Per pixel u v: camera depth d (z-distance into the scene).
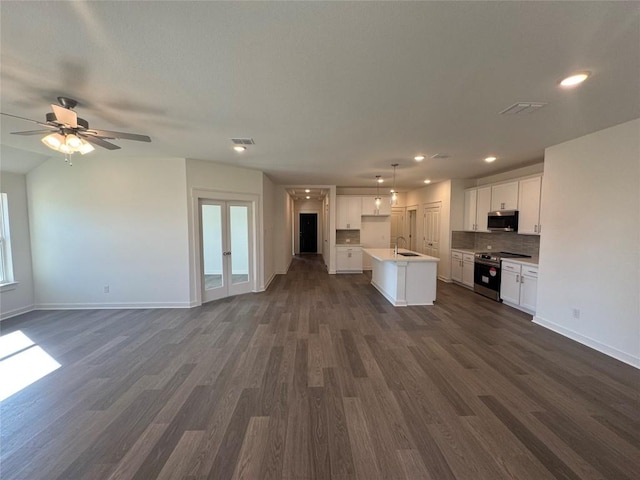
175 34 1.54
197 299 4.98
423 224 8.13
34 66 1.86
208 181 5.02
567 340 3.52
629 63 1.81
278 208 8.02
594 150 3.23
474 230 6.28
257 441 1.92
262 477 1.65
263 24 1.47
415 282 5.06
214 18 1.42
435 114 2.69
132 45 1.64
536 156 4.36
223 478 1.64
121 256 4.77
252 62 1.83
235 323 4.15
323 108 2.56
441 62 1.82
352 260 8.30
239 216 5.74
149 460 1.76
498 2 1.32
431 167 5.29
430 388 2.52
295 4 1.33
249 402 2.33
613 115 2.71
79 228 4.68
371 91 2.23
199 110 2.60
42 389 2.52
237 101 2.42
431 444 1.89
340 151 4.11
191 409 2.24
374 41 1.61
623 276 2.96
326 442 1.91
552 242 3.81
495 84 2.11
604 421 2.10
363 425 2.07
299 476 1.65
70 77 2.01
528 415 2.17
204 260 5.24
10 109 2.57
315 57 1.77
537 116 2.74
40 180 4.58
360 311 4.72
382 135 3.35
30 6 1.33
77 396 2.41
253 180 5.75
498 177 5.92
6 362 2.99
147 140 2.61
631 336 2.90
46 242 4.66
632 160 2.86
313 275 7.93
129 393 2.46
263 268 6.16
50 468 1.70
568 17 1.41
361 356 3.13
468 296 5.62
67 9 1.35
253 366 2.91
